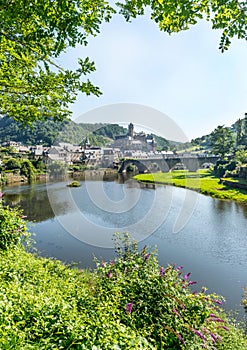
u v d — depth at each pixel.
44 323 2.14
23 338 1.87
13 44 2.71
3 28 2.49
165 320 2.81
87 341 1.95
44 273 4.43
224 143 47.38
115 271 3.39
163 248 10.76
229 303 7.05
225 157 43.91
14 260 4.55
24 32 2.60
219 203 21.86
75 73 3.35
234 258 10.20
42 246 10.12
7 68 3.34
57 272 5.04
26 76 3.44
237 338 3.76
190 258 10.05
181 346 2.57
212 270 9.16
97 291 3.17
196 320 2.95
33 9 2.13
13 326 1.95
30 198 21.27
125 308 2.73
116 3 2.34
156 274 3.33
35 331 2.04
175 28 2.18
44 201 19.75
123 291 3.04
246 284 8.20
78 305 2.87
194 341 2.72
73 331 2.04
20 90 3.53
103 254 8.88
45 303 2.52
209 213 18.17
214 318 3.15
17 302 2.46
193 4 1.97
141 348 2.03
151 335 2.59
